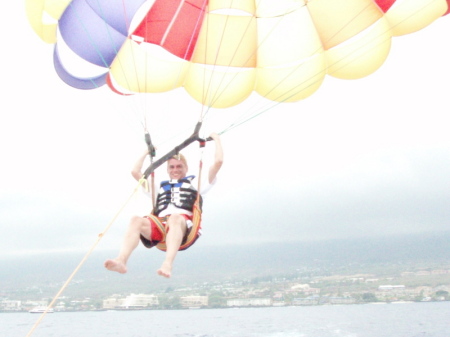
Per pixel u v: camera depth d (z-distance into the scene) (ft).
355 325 182.09
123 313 398.62
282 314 285.64
